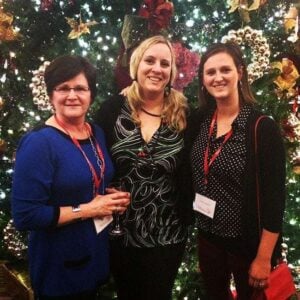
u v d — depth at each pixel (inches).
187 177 75.1
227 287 80.4
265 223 67.1
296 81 106.6
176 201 74.5
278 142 66.5
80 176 62.8
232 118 71.3
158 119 73.9
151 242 72.5
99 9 104.4
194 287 101.6
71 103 64.0
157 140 72.1
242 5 96.3
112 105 75.3
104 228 66.4
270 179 66.1
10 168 109.7
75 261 64.2
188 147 74.6
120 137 72.4
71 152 63.1
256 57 93.8
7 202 113.1
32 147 61.1
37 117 102.0
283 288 70.4
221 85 70.4
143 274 73.8
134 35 95.7
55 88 64.1
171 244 74.0
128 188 71.6
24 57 106.0
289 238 111.0
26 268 110.9
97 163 65.8
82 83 64.3
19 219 61.1
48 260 63.9
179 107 74.5
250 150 66.6
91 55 100.0
